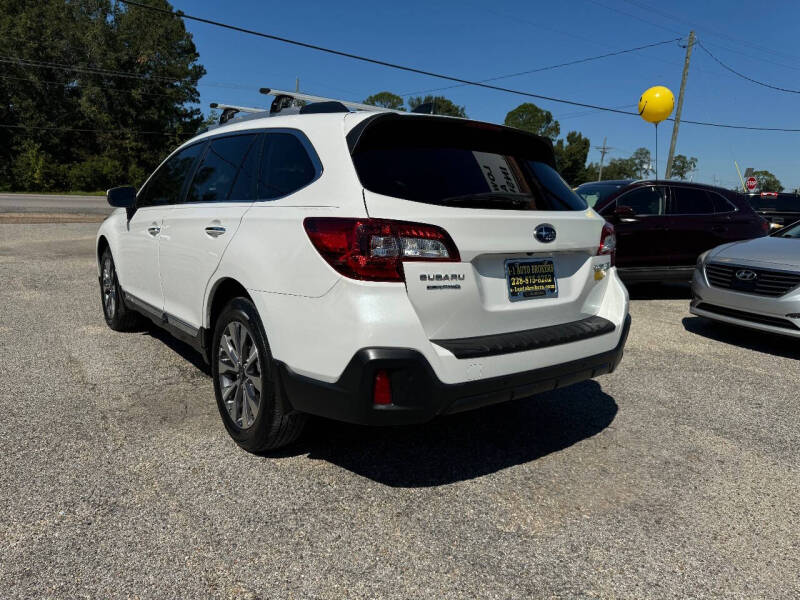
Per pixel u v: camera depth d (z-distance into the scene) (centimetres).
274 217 273
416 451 315
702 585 212
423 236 237
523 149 311
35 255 1040
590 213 315
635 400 409
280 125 311
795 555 232
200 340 341
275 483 273
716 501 273
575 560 224
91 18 5741
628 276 783
